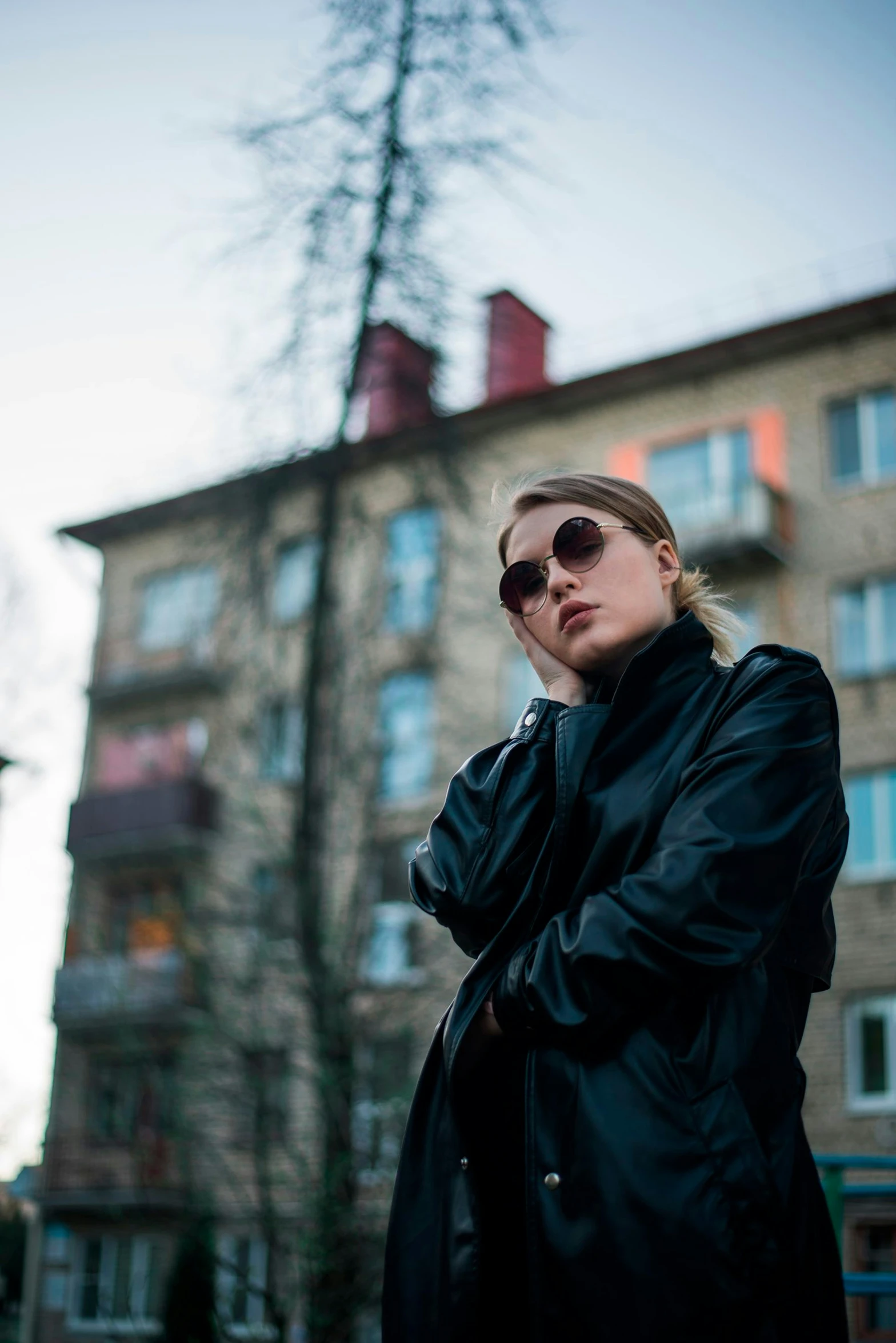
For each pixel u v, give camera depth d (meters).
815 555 18.97
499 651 18.47
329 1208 9.51
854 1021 16.62
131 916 21.48
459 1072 1.31
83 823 22.03
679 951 1.16
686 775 1.29
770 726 1.27
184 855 20.91
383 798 12.44
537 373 22.25
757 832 1.21
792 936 1.34
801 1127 1.26
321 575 11.97
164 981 19.19
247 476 11.59
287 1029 11.16
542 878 1.38
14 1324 26.89
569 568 1.46
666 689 1.38
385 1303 1.33
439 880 1.42
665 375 20.61
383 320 10.85
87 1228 20.69
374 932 11.85
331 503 11.82
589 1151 1.18
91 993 19.81
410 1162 1.38
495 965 1.34
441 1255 1.30
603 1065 1.21
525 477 1.72
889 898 16.83
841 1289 1.23
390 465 11.97
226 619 12.65
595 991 1.19
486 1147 1.34
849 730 17.89
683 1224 1.14
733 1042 1.22
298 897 11.42
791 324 19.84
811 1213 1.21
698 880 1.17
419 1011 11.32
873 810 17.39
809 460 19.45
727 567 19.31
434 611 13.21
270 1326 9.66
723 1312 1.12
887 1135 15.96
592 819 1.34
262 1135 10.65
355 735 12.17
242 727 12.66
